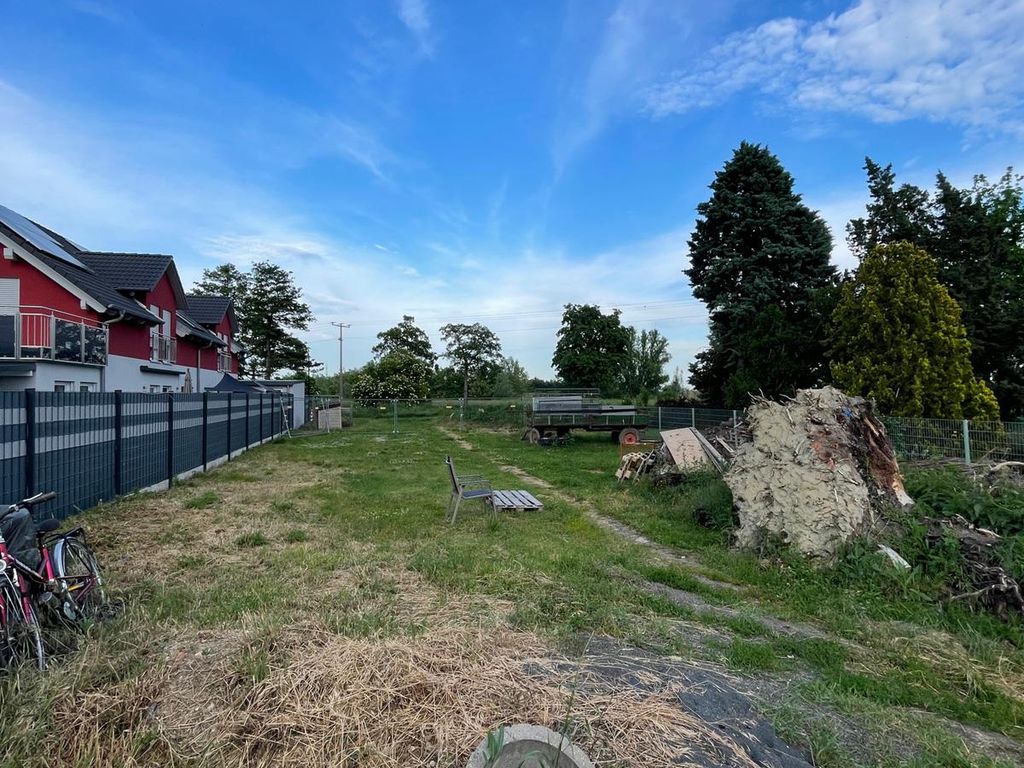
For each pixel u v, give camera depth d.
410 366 44.69
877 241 17.17
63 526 6.83
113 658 3.05
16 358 12.52
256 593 4.31
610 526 7.73
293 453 17.33
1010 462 7.37
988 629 4.19
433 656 2.95
